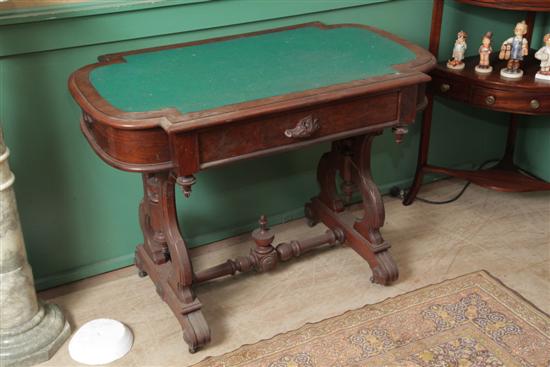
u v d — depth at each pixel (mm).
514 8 2719
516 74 2883
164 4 2533
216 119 1914
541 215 3293
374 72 2240
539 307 2621
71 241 2787
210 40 2621
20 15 2311
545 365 2324
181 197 2926
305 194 3244
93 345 2398
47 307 2539
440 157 3590
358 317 2578
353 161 2703
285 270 2885
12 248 2283
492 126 3645
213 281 2818
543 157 3559
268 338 2488
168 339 2508
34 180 2611
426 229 3180
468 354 2377
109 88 2135
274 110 1990
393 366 2336
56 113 2539
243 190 3062
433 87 3111
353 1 2922
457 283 2762
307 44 2553
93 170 2701
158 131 1962
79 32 2443
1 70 2385
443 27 3213
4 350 2357
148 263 2725
